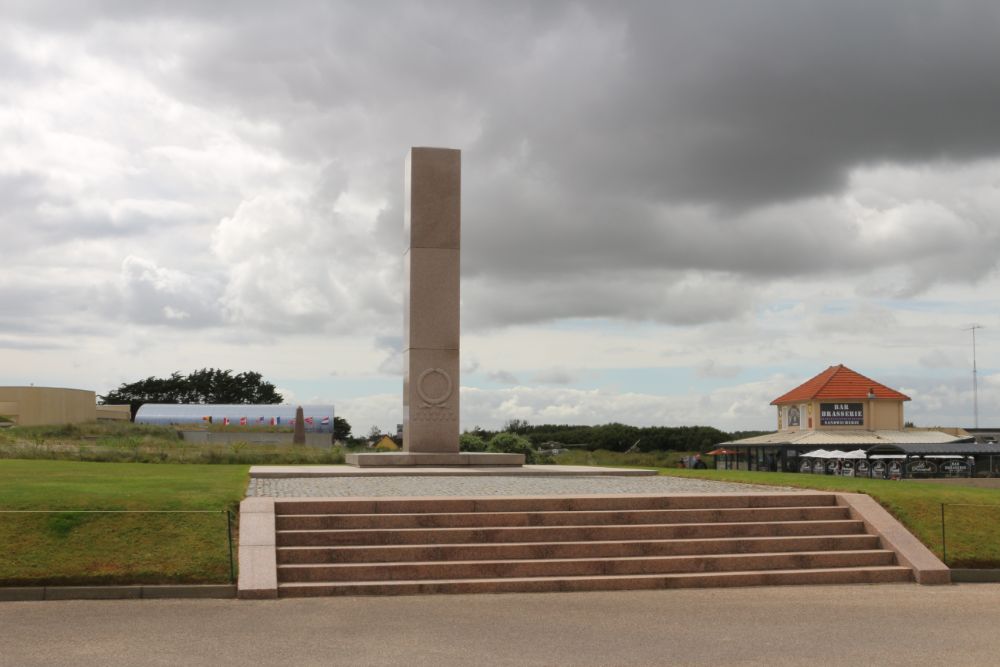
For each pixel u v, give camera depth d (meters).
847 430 75.88
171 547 16.50
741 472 31.28
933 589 16.83
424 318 32.19
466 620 13.55
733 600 15.47
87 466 28.50
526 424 101.00
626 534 18.45
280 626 13.08
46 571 15.45
